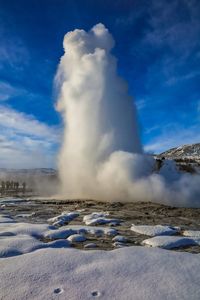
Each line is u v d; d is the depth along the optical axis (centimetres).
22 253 718
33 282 537
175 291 507
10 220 1288
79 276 562
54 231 980
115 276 564
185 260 654
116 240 916
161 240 866
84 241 909
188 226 1244
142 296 489
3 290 509
